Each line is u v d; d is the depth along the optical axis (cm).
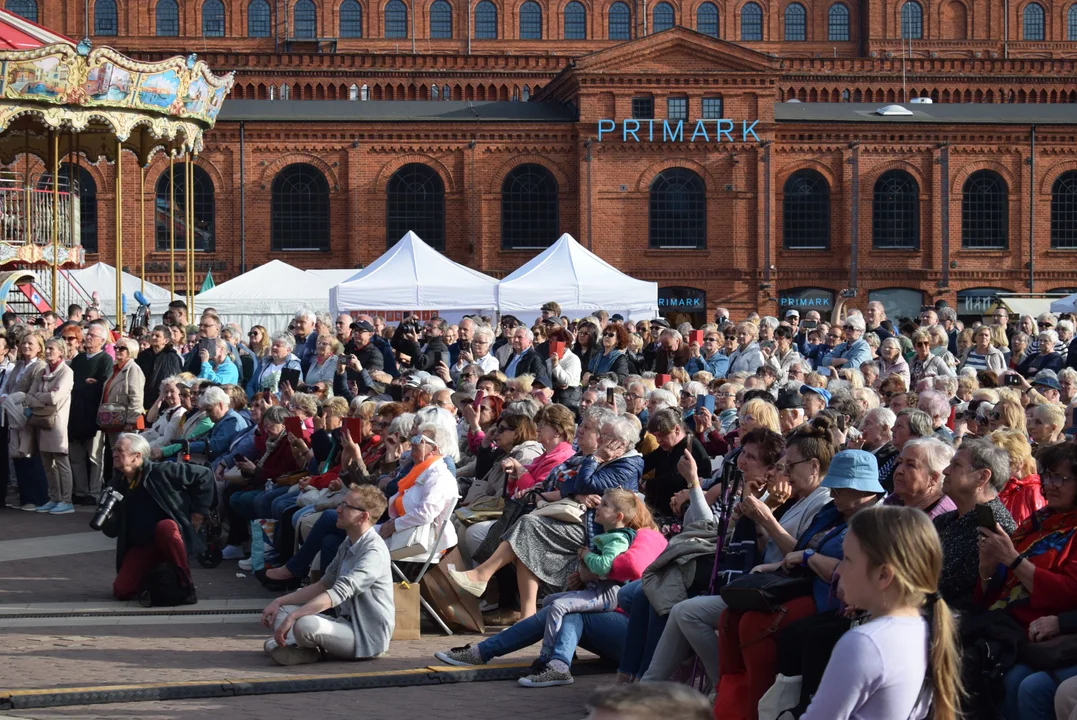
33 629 1235
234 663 1095
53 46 2719
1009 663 767
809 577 833
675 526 1175
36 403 1973
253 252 5491
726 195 5525
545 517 1170
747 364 2184
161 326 2125
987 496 825
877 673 566
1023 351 2300
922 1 6644
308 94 6309
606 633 1047
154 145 3325
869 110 5822
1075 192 5662
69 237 3431
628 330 2527
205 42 6462
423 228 5541
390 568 1123
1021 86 6475
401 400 1788
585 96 5481
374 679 1026
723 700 850
